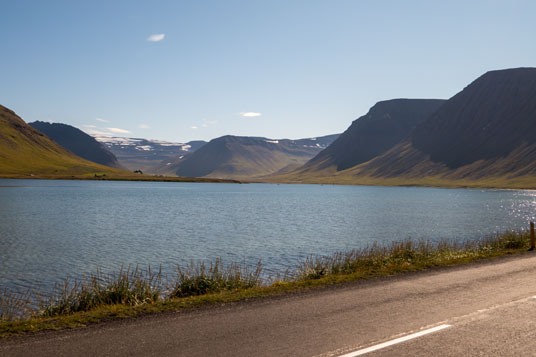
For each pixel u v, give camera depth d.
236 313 10.27
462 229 48.97
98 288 14.21
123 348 7.88
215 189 189.38
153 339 8.38
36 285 21.03
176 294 14.79
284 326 9.18
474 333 8.76
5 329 9.05
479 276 14.95
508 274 15.27
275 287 13.45
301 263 26.86
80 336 8.59
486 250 23.11
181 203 91.44
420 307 10.75
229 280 15.94
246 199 114.06
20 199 92.25
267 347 7.92
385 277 15.03
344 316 9.95
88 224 50.44
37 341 8.29
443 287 13.18
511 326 9.23
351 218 62.03
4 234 41.25
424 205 94.12
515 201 110.56
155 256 29.97
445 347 7.98
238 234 42.62
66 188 149.75
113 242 36.75
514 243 24.92
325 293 12.45
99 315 10.20
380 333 8.73
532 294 12.12
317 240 38.62
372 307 10.76
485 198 126.19
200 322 9.52
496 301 11.34
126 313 10.35
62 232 43.09
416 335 8.61
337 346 7.98
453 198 126.44
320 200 113.88
